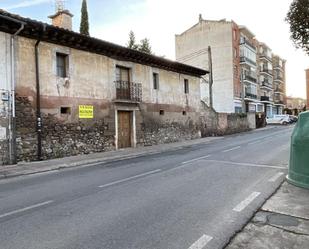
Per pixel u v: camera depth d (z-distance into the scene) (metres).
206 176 8.33
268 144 17.06
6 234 4.36
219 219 4.82
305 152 6.61
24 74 12.76
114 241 4.04
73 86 14.86
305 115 6.86
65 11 18.22
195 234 4.23
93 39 15.09
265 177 7.95
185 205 5.61
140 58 19.09
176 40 46.84
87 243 3.99
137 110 19.03
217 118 29.06
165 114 21.61
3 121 11.91
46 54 13.70
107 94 16.83
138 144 18.97
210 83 30.19
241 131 34.16
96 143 15.97
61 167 11.38
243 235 4.19
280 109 72.50
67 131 14.45
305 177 6.61
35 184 8.14
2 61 11.98
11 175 9.81
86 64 15.64
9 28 12.21
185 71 24.11
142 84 19.52
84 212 5.32
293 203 5.58
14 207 5.77
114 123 17.17
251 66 50.56
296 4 12.64
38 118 13.07
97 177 8.87
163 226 4.55
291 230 4.33
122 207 5.57
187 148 17.59
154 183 7.63
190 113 24.58
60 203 5.96
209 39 43.94
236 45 44.75
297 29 12.83
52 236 4.25
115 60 17.48
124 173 9.37
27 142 12.72
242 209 5.29
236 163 10.50
